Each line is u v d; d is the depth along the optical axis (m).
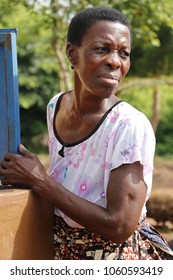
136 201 2.38
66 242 2.60
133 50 12.95
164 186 12.59
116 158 2.40
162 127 21.62
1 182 2.56
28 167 2.47
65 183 2.59
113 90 2.46
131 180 2.38
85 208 2.39
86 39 2.47
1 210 2.32
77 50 2.53
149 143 2.44
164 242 2.64
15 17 8.05
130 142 2.39
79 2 6.79
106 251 2.51
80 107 2.57
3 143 2.59
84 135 2.55
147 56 12.87
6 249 2.36
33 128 21.08
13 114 2.57
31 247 2.52
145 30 7.04
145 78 12.97
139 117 2.46
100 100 2.53
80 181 2.53
